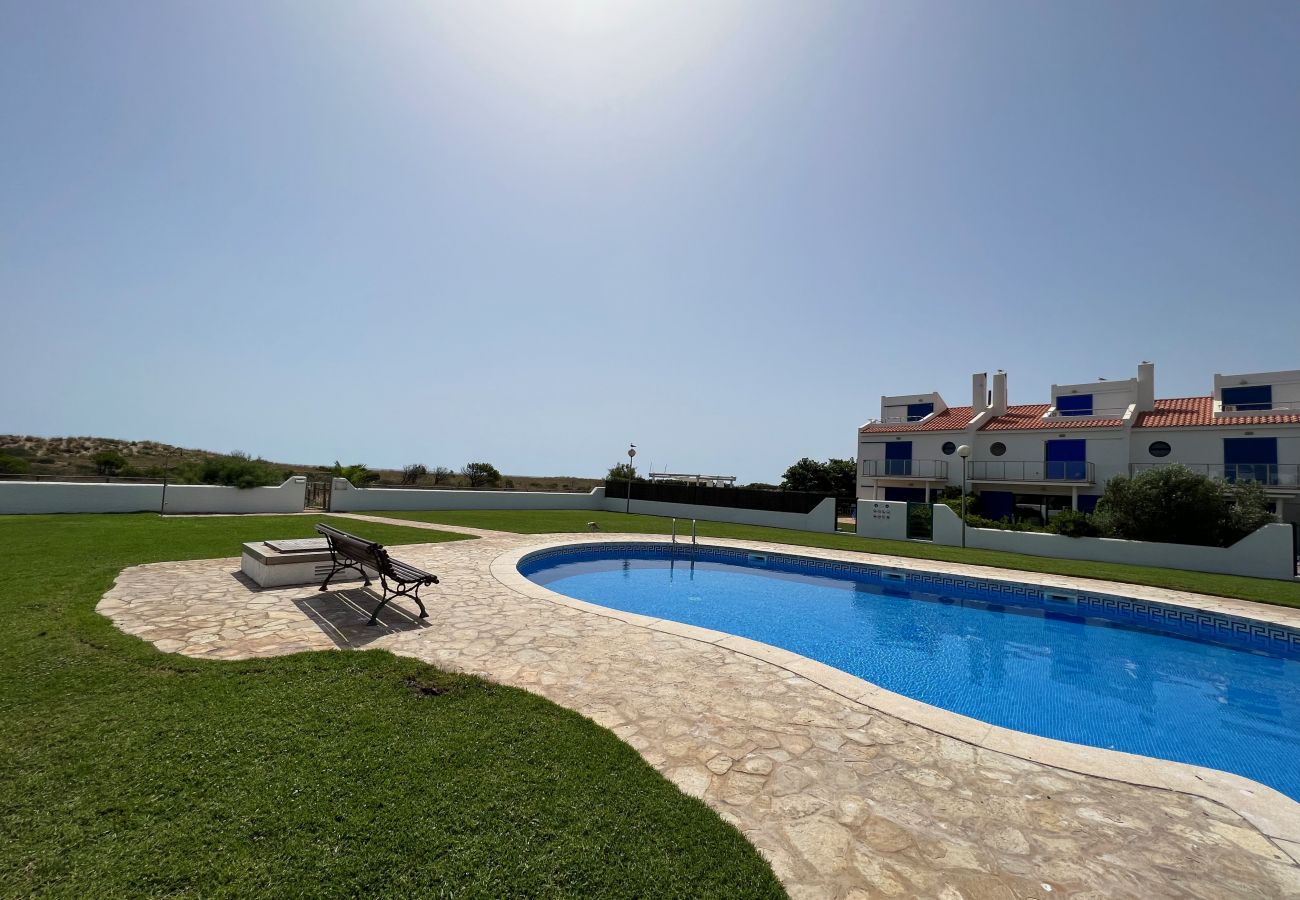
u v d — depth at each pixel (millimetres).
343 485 21969
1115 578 12445
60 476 18656
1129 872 2719
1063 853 2852
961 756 3887
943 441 29500
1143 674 7695
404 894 2273
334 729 3701
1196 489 15703
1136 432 25203
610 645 6043
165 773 3068
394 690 4422
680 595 11711
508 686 4711
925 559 14758
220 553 10328
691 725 4203
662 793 3176
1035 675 7602
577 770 3355
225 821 2682
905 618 10336
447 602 7691
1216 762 5289
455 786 3092
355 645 5613
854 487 37156
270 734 3586
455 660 5371
